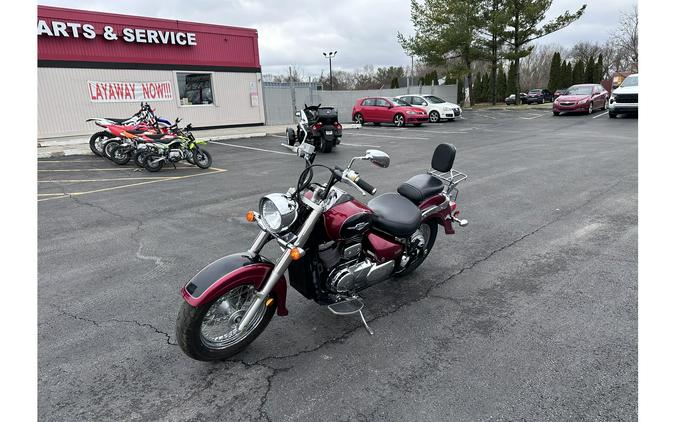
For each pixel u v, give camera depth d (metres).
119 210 6.81
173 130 10.95
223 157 12.47
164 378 2.90
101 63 15.53
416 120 21.50
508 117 25.47
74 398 2.71
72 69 14.91
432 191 4.20
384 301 3.87
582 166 9.37
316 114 13.02
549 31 32.34
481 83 47.97
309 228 3.00
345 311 3.28
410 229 3.59
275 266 3.06
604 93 25.34
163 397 2.72
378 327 3.46
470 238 5.30
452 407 2.58
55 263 4.75
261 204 2.93
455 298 3.89
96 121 10.76
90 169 10.46
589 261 4.53
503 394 2.67
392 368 2.95
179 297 3.97
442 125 22.06
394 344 3.23
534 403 2.59
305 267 3.17
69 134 15.12
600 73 43.03
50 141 13.90
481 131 18.27
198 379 2.88
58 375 2.92
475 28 33.72
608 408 2.53
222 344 3.04
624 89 20.02
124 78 16.23
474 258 4.73
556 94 37.50
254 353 3.15
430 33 34.88
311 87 24.59
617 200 6.64
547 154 11.19
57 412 2.59
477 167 9.62
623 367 2.87
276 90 22.50
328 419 2.51
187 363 3.05
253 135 17.53
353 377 2.87
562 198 6.88
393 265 3.57
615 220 5.75
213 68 18.91
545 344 3.16
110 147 11.17
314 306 3.80
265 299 3.12
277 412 2.58
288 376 2.90
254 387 2.80
